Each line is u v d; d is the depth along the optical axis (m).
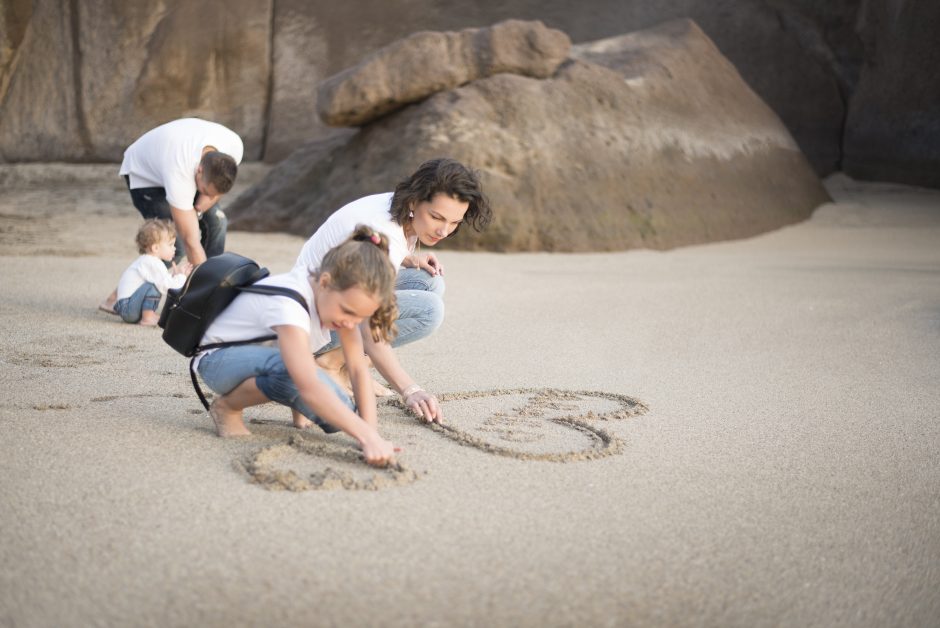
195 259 5.88
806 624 2.40
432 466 3.32
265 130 15.73
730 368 5.08
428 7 15.26
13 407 3.84
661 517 2.97
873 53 14.38
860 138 14.69
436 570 2.53
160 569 2.49
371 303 3.22
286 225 10.65
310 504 2.93
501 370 4.87
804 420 4.14
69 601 2.32
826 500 3.20
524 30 10.60
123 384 4.29
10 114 16.27
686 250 10.05
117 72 15.78
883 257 9.42
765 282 7.85
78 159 16.03
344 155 10.67
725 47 14.99
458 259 9.06
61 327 5.56
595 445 3.67
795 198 12.13
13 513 2.80
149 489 3.00
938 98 13.66
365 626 2.25
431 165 3.71
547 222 9.73
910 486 3.37
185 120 6.05
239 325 3.46
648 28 14.20
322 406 3.28
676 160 10.82
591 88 10.71
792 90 14.97
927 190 14.02
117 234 10.46
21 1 15.97
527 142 10.05
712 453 3.63
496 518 2.89
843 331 6.04
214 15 15.52
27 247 9.07
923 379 4.92
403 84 10.25
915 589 2.61
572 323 6.17
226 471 3.19
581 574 2.56
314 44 15.45
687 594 2.49
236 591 2.39
